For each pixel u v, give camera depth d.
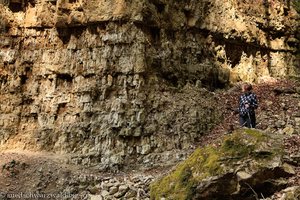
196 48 15.34
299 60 20.09
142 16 13.41
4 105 13.59
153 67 13.83
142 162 12.52
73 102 13.34
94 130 12.87
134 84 13.17
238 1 17.61
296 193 7.50
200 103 14.39
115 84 13.28
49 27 13.98
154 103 13.41
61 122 13.23
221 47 16.55
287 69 19.36
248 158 8.38
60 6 13.66
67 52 13.72
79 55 13.60
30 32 14.05
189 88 14.70
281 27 19.28
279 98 15.93
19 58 13.94
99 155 12.48
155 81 13.70
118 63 13.31
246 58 17.73
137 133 12.79
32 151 12.95
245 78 17.31
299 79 18.73
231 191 8.22
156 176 11.33
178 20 14.97
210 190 8.30
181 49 14.91
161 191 9.23
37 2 14.12
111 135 12.73
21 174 11.60
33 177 11.47
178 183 8.95
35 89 13.70
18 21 14.15
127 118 12.92
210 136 13.63
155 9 14.09
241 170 8.23
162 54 14.12
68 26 13.77
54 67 13.68
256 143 8.61
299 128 13.63
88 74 13.36
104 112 13.01
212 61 16.09
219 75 16.17
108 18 13.40
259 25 18.39
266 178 8.15
